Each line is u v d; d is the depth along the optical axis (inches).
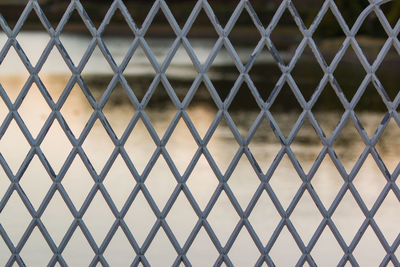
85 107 756.0
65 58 138.1
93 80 1033.5
